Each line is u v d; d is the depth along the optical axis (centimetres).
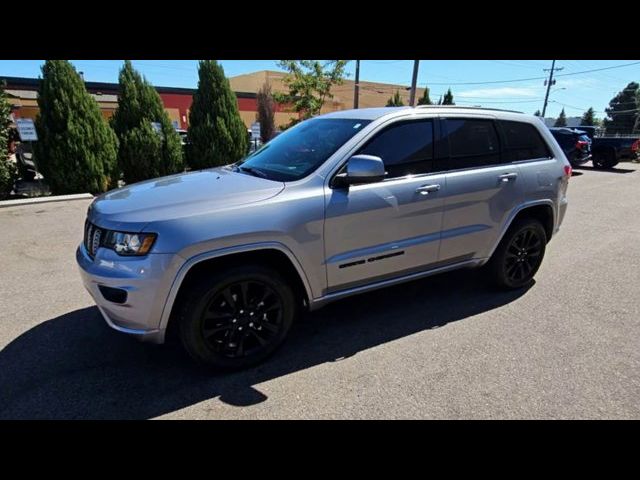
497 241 383
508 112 394
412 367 287
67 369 284
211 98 1214
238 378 275
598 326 346
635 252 546
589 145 1459
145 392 261
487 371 282
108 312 258
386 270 324
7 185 926
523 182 385
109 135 1027
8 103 930
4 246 565
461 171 349
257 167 341
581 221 723
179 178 331
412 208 321
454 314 368
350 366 289
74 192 972
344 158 298
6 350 307
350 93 3594
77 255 289
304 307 313
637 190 1090
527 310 375
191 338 262
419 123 334
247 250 261
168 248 240
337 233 292
